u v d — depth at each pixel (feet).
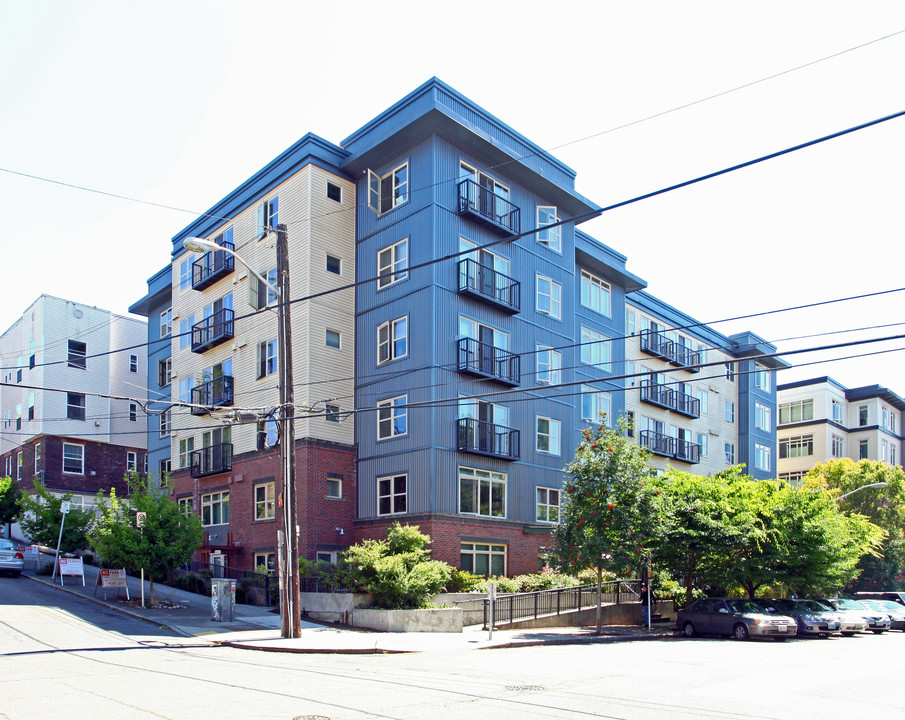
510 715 32.78
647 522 80.38
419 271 95.35
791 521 94.17
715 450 161.79
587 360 123.13
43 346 153.69
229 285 116.98
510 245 105.50
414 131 97.30
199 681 42.29
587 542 79.20
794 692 40.88
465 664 52.54
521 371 103.91
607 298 131.95
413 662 53.88
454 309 95.71
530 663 53.21
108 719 31.63
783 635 81.30
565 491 84.17
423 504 89.76
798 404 215.72
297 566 68.23
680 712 34.01
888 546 151.84
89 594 90.27
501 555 97.60
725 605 82.64
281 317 70.13
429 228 94.79
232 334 114.01
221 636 67.31
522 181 108.99
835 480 160.76
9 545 107.55
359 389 101.45
